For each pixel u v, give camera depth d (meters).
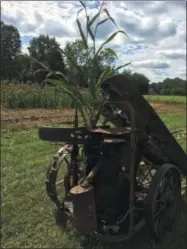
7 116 7.80
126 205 2.14
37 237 2.12
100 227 2.07
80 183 2.00
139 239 2.17
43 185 3.02
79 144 2.12
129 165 2.05
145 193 2.48
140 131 2.10
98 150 2.03
